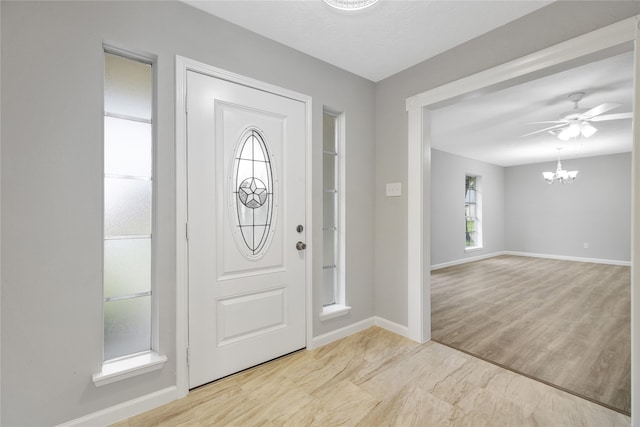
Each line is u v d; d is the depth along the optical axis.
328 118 2.61
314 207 2.36
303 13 1.83
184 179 1.72
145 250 1.69
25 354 1.32
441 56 2.30
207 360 1.83
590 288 4.29
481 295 3.96
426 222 2.49
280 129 2.15
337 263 2.64
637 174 1.44
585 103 3.40
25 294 1.32
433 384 1.86
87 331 1.46
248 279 2.00
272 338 2.13
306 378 1.92
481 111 3.66
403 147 2.58
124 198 1.62
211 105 1.83
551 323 2.91
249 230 2.00
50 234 1.37
